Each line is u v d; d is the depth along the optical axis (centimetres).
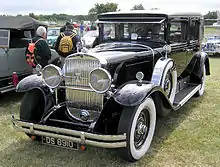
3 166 345
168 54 485
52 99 387
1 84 604
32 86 388
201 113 533
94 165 346
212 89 725
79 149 331
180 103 464
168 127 462
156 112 409
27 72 677
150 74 458
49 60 683
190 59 600
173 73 458
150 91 340
